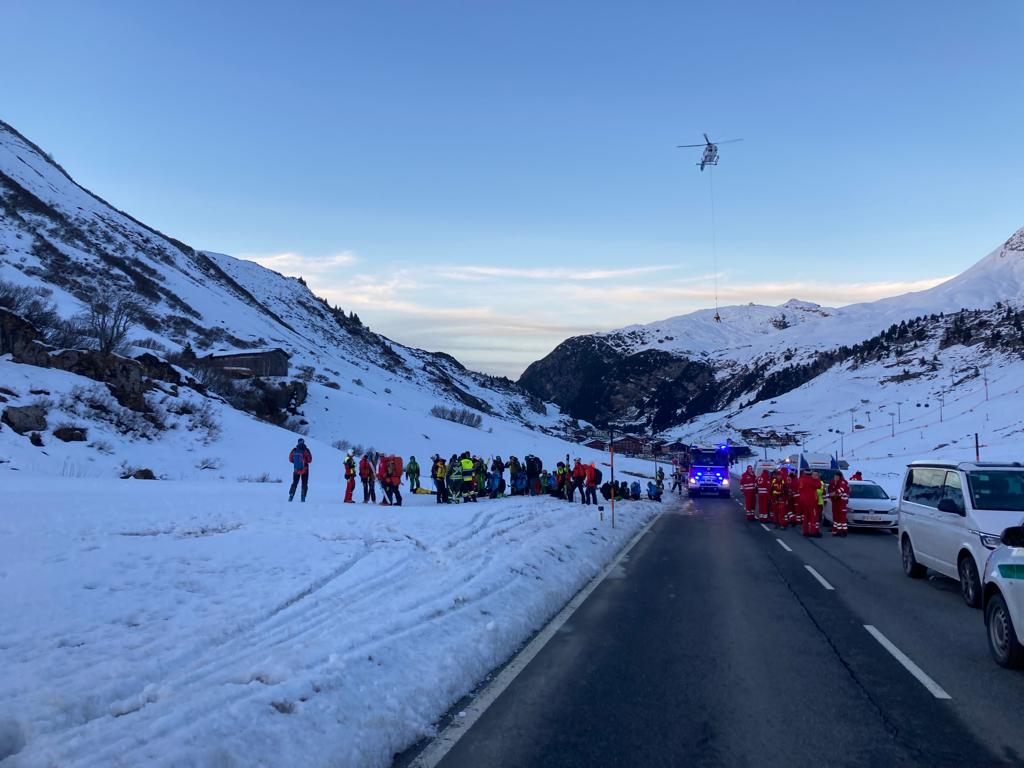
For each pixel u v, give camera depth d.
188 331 112.25
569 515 21.95
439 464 23.88
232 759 4.52
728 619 9.70
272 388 68.69
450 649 7.36
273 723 5.05
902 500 13.73
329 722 5.26
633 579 13.19
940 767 4.95
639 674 7.14
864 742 5.39
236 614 8.01
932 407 169.25
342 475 37.59
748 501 28.12
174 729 4.84
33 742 4.60
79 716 5.09
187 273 172.50
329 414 74.62
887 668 7.36
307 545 12.45
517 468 30.98
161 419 35.44
